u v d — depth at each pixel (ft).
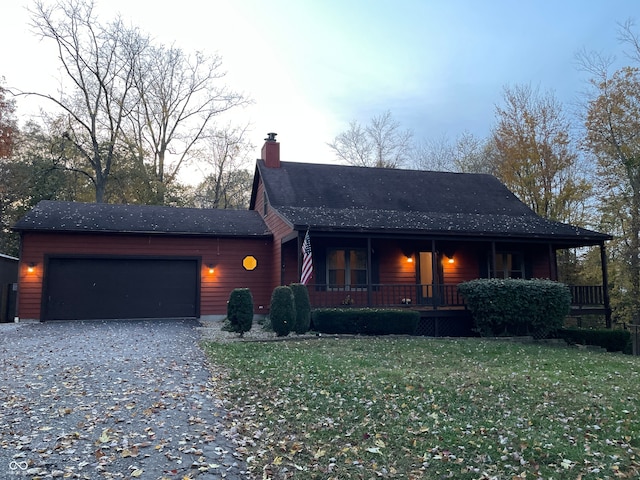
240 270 55.47
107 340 35.96
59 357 28.58
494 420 17.65
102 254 50.96
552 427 17.03
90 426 15.79
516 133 91.76
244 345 34.86
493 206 61.52
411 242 55.31
